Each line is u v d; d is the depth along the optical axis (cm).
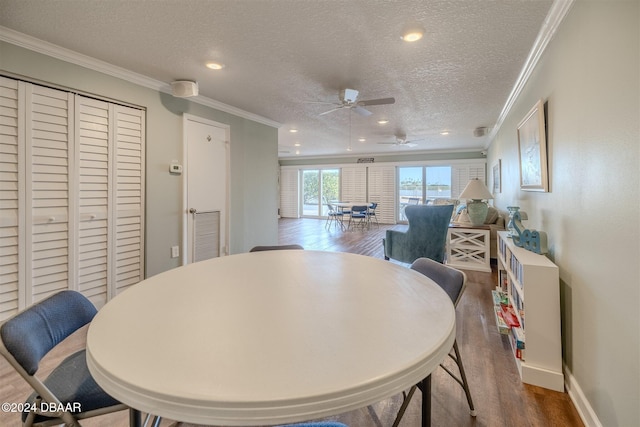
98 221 258
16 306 215
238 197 408
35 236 223
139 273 290
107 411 96
